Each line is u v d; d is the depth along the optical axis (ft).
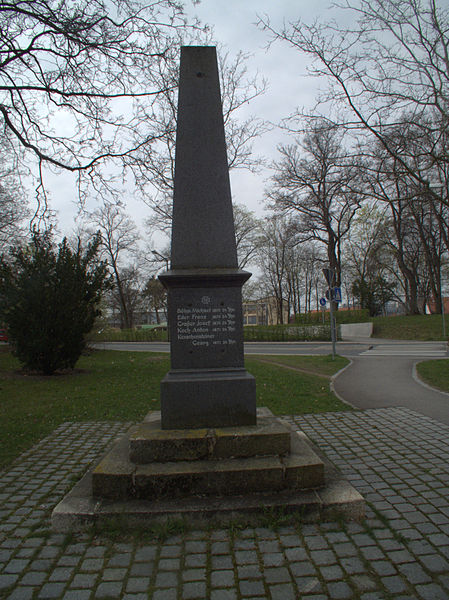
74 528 10.86
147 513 10.82
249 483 11.62
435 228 118.32
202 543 10.13
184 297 14.57
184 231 15.51
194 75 16.30
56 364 38.70
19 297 36.83
